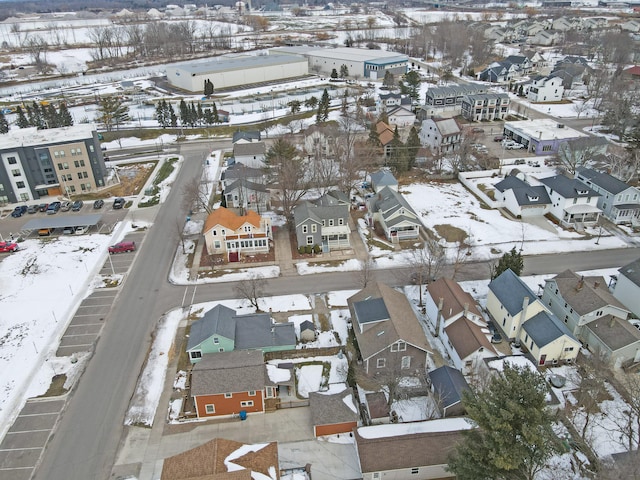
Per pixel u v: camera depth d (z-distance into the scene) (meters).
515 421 26.70
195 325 46.78
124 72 183.62
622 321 44.91
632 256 60.66
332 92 144.88
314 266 60.19
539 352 42.88
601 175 73.12
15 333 49.34
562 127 98.94
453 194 79.50
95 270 60.38
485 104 115.56
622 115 101.69
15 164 77.69
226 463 31.41
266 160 82.44
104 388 42.28
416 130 96.31
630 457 31.05
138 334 49.00
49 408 40.31
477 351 41.56
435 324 48.66
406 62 164.00
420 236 66.44
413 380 41.22
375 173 82.00
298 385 42.25
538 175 83.12
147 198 80.50
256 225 62.47
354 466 34.72
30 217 74.38
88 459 35.75
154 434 37.78
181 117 116.25
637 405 34.69
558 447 29.34
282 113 123.88
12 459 35.88
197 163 95.56
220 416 39.44
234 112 127.12
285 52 183.38
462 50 176.38
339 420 36.78
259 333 45.81
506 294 47.66
